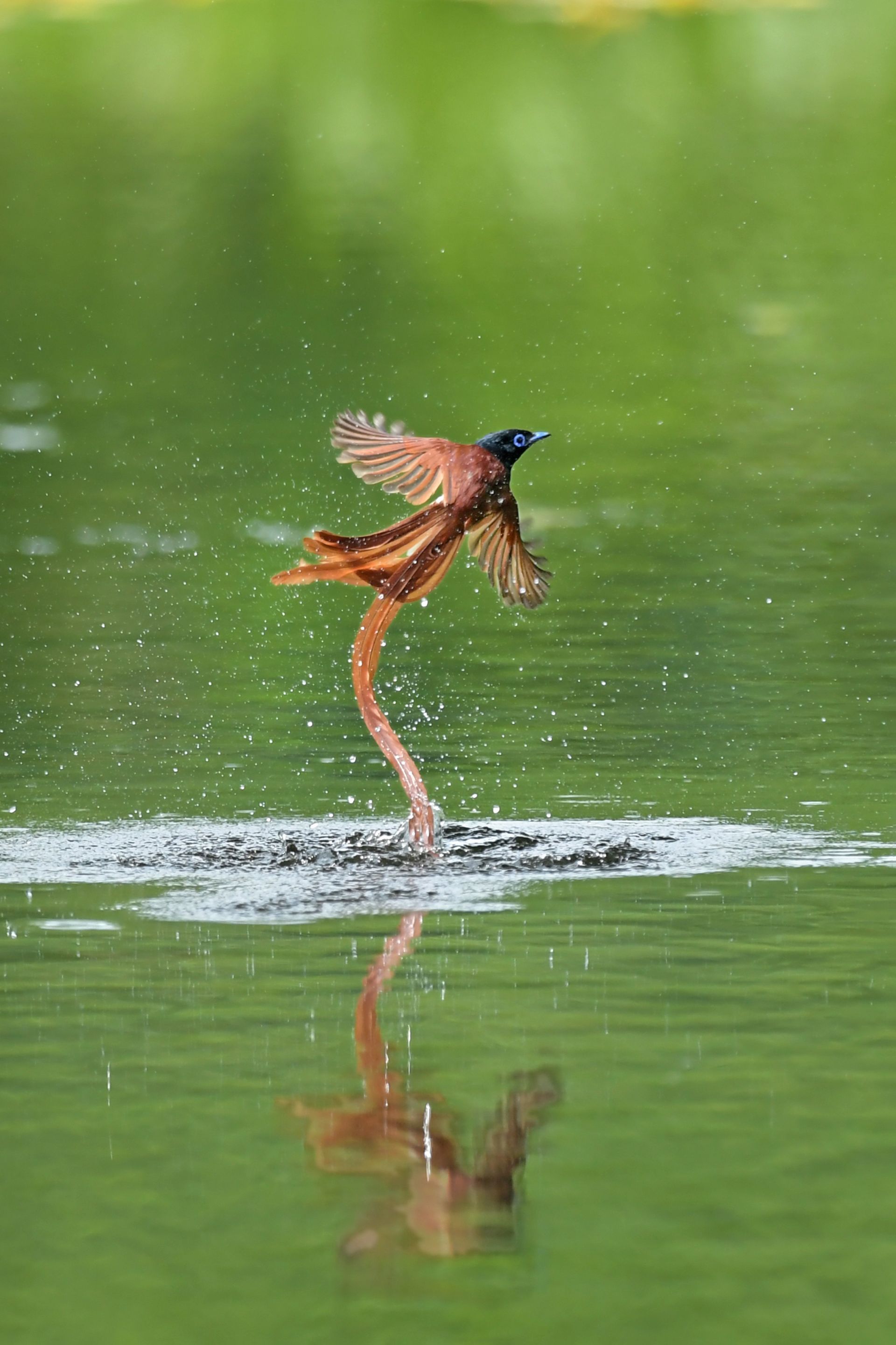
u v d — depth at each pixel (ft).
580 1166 20.67
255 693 48.44
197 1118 22.07
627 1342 17.25
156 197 124.57
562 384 93.25
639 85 143.64
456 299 108.17
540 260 115.14
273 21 152.35
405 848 34.53
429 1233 19.21
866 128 136.56
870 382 92.99
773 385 92.99
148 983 26.89
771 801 37.91
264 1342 17.33
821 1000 25.91
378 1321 17.69
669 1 158.51
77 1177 20.57
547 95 141.90
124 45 148.77
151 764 41.19
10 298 108.27
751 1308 17.83
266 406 89.71
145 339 102.22
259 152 132.26
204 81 142.72
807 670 50.06
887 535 67.72
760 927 29.45
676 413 88.28
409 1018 25.32
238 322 104.27
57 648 53.31
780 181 128.47
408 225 120.88
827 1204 19.79
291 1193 20.18
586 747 42.73
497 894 31.63
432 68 145.18
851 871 32.78
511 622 56.59
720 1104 22.30
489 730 44.47
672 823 36.35
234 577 62.75
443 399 90.12
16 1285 18.33
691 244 118.01
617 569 63.31
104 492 75.31
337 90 141.90
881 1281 18.31
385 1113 22.04
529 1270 18.53
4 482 76.79
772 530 68.69
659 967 27.48
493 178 129.08
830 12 156.25
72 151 131.54
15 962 27.86
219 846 34.71
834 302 107.04
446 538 34.14
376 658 35.01
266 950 28.48
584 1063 23.62
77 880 32.58
